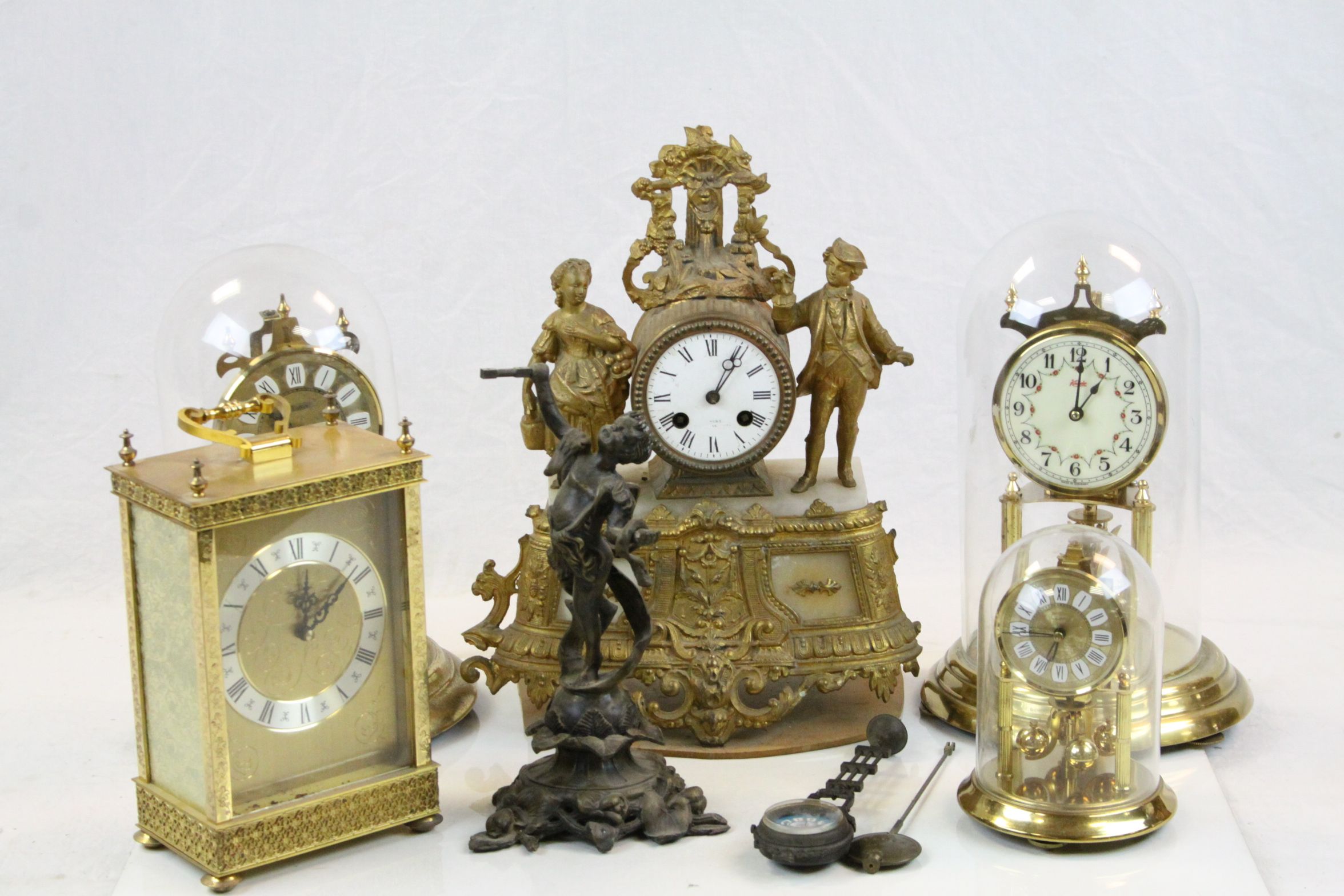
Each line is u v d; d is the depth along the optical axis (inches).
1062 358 60.2
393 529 54.5
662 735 57.7
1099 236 61.7
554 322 60.1
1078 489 60.7
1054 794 55.1
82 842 57.5
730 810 56.5
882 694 60.2
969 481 63.4
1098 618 54.8
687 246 60.4
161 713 54.2
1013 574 56.1
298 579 53.4
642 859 54.4
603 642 59.5
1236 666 65.9
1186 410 62.9
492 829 55.2
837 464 62.6
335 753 54.6
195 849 53.6
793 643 59.7
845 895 53.0
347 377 62.6
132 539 53.6
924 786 56.7
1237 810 57.9
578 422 60.4
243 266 62.8
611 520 53.6
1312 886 54.9
